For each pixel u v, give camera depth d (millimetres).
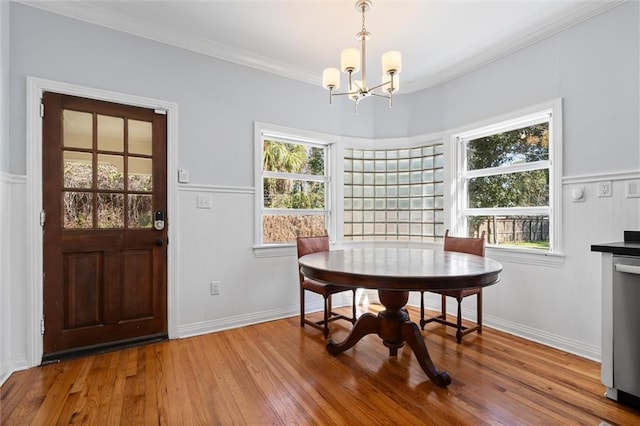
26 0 2139
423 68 3230
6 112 2059
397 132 3750
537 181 2719
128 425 1553
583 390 1852
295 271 3301
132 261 2520
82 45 2324
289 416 1620
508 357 2277
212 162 2844
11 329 2086
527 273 2650
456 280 1562
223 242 2895
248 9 2311
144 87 2547
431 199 3561
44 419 1590
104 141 2424
